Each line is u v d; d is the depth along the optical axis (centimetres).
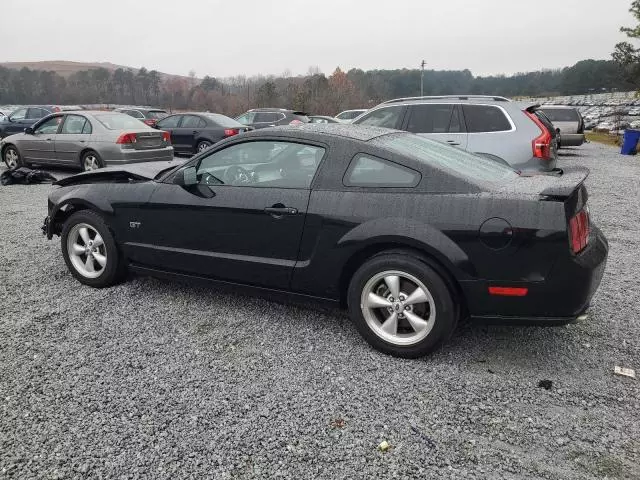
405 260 318
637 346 349
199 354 337
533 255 294
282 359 331
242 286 387
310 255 350
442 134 741
